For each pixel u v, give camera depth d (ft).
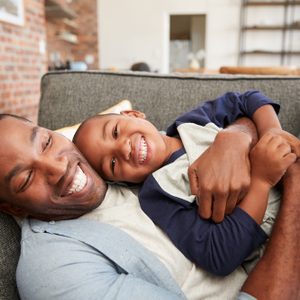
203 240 2.15
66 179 2.27
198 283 2.26
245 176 2.11
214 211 2.12
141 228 2.33
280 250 2.00
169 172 2.47
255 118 2.93
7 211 2.44
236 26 22.44
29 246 2.20
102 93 3.98
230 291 2.26
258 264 2.05
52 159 2.27
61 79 4.15
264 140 2.21
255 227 2.09
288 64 22.49
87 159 2.80
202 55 24.03
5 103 9.48
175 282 2.17
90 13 23.32
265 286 1.92
